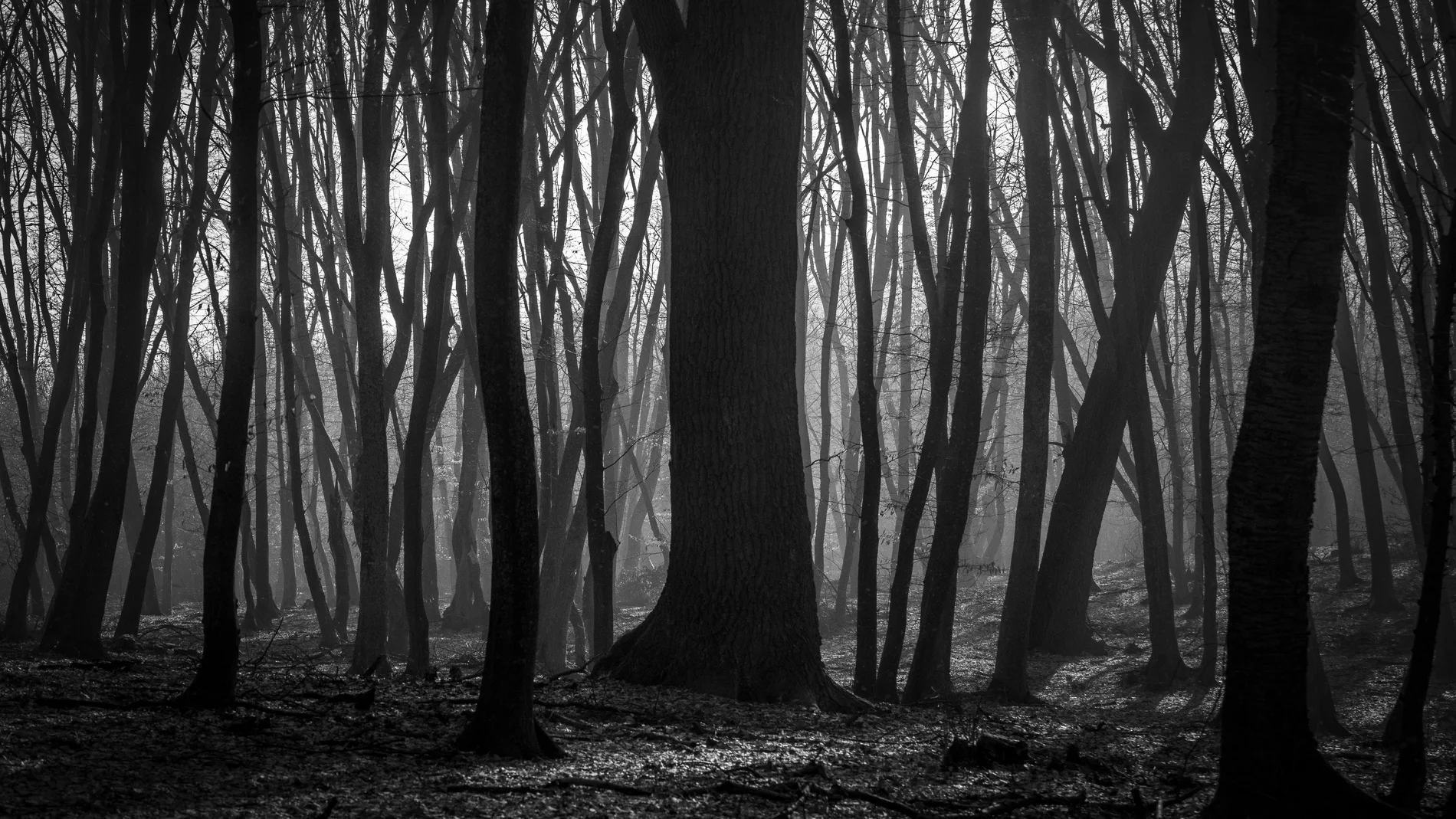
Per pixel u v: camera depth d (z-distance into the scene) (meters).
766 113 10.22
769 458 10.20
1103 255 26.02
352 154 11.88
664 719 8.47
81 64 16.31
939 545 11.27
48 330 16.72
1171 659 13.79
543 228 15.60
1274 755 5.47
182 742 6.52
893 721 9.42
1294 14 5.51
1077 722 10.39
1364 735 10.69
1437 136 13.01
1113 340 14.45
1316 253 5.45
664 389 24.59
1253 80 10.93
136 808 5.02
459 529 21.19
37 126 16.86
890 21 11.20
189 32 13.29
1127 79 13.68
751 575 10.07
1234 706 5.57
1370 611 18.41
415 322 17.84
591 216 21.75
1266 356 5.52
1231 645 5.62
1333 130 5.45
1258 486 5.52
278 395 23.91
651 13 10.58
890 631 11.23
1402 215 14.01
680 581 10.30
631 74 18.83
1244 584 5.56
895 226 22.86
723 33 10.21
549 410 16.36
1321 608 19.27
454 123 18.25
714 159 10.21
